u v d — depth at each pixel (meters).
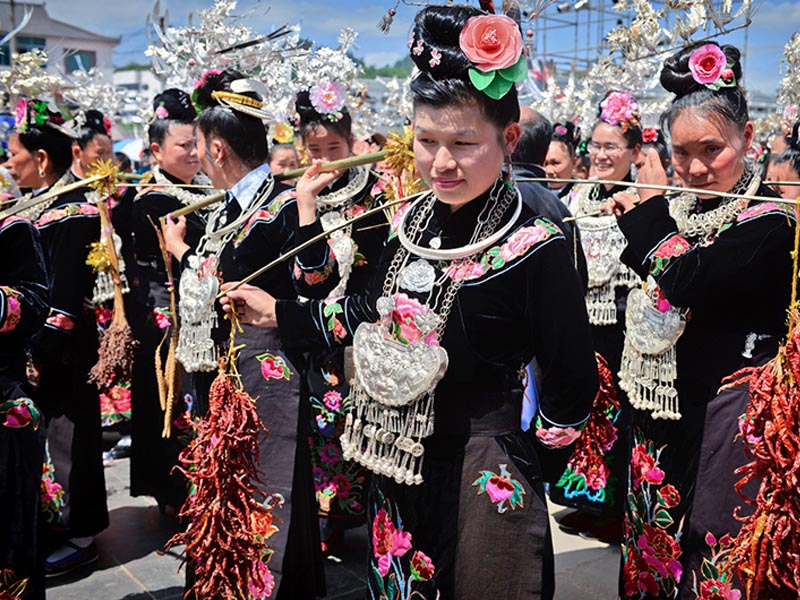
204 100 2.58
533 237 1.57
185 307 2.43
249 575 2.08
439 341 1.59
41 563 2.16
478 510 1.60
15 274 2.08
